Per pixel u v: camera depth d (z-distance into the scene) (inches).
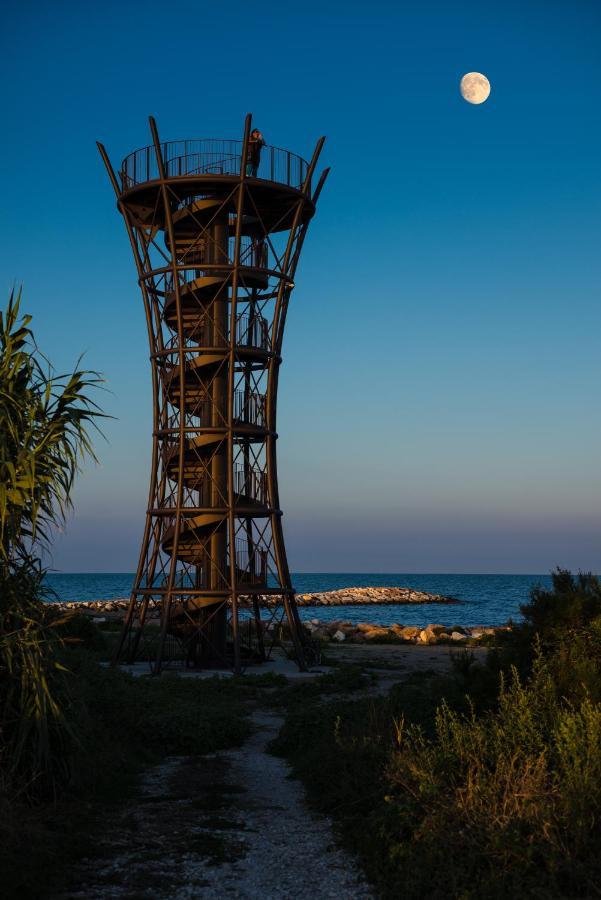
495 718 469.4
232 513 1327.5
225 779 586.9
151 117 1342.3
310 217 1449.3
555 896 316.2
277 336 1407.5
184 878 371.6
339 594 5329.7
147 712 724.0
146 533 1435.8
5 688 467.2
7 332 478.9
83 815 457.4
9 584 469.1
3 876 342.3
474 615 3927.2
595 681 466.6
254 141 1370.6
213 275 1393.9
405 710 613.3
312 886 363.6
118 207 1429.6
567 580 559.5
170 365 1419.8
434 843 357.1
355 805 466.3
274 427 1423.5
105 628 2106.3
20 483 447.8
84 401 489.1
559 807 366.0
